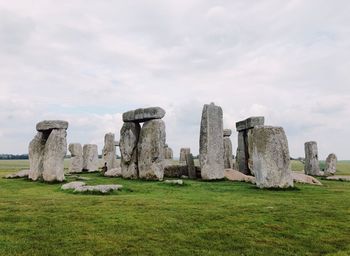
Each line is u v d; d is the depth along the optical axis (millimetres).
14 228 10805
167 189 19656
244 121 30484
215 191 19016
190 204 14664
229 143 34156
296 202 15391
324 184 25188
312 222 11859
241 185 21734
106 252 8938
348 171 48094
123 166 27562
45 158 23703
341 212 13258
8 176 27984
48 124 24078
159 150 25062
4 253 8703
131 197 16359
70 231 10547
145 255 8805
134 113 27047
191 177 27719
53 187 20844
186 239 10039
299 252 9203
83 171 37031
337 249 9477
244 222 11805
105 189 17922
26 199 15773
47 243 9492
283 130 20125
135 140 27219
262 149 20016
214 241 9930
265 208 13883
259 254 9008
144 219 11953
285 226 11398
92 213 12695
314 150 36125
